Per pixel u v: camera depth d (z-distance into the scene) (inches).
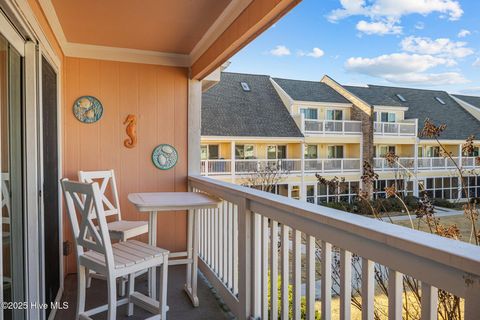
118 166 147.2
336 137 371.9
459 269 34.9
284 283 74.1
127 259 82.5
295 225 68.2
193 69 150.7
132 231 116.9
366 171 74.4
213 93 450.6
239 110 434.0
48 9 100.0
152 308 91.7
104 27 120.3
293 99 439.2
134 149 149.4
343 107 386.3
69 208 85.7
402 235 41.8
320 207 62.8
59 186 123.7
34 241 82.6
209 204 100.0
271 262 78.7
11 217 74.4
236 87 470.3
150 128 151.5
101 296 116.2
